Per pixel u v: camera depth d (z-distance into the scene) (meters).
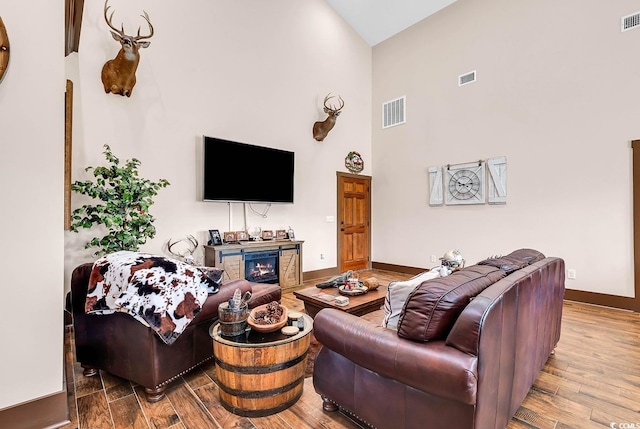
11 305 1.54
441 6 5.25
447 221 5.24
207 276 2.12
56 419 1.63
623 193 3.62
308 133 5.35
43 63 1.61
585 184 3.88
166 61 3.80
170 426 1.68
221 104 4.29
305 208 5.31
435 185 5.36
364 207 6.31
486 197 4.75
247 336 1.84
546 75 4.18
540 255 2.44
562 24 4.05
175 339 1.86
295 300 4.14
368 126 6.40
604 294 3.75
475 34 4.89
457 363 1.18
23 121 1.56
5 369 1.52
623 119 3.62
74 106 3.19
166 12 3.80
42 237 1.61
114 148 3.43
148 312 1.79
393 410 1.44
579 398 1.94
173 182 3.86
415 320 1.36
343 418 1.75
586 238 3.88
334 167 5.77
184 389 2.04
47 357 1.62
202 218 4.10
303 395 1.97
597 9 3.79
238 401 1.76
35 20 1.59
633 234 3.56
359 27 6.04
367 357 1.46
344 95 5.93
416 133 5.68
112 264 1.99
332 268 5.72
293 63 5.13
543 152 4.21
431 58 5.45
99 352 2.11
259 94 4.70
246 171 4.41
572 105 3.98
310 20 5.37
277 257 4.52
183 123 3.94
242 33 4.51
